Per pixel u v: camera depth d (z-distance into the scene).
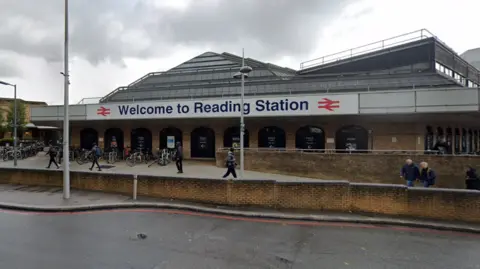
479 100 14.67
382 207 8.69
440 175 13.81
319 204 9.09
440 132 20.38
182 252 6.05
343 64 25.56
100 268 5.26
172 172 16.44
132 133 24.31
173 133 23.41
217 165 18.66
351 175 15.13
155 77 29.95
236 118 20.30
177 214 8.90
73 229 7.43
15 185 12.27
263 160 17.12
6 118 40.28
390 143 18.03
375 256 6.01
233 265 5.48
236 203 9.51
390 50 22.36
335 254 6.08
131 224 7.88
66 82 10.26
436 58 20.47
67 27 10.30
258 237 7.02
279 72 28.66
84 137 25.61
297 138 20.23
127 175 10.80
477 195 8.01
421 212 8.40
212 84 25.83
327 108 17.34
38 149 28.22
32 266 5.29
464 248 6.50
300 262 5.67
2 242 6.48
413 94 15.82
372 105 16.55
